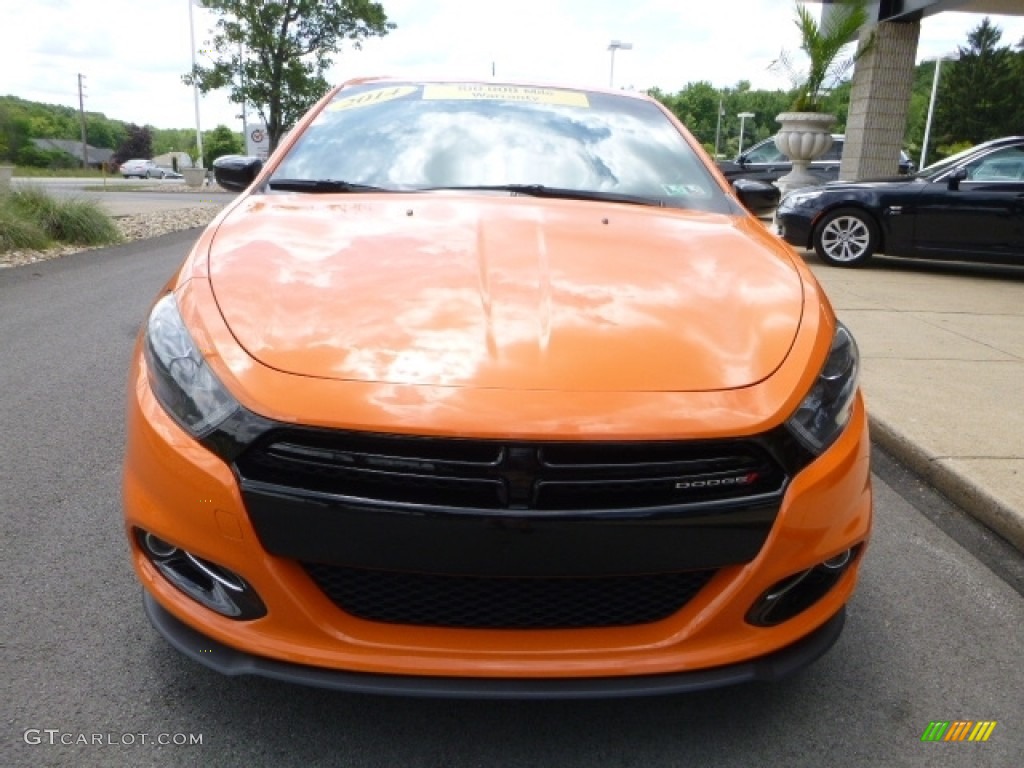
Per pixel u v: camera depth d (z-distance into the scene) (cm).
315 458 171
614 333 194
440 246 231
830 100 1305
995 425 407
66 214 976
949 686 231
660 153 328
